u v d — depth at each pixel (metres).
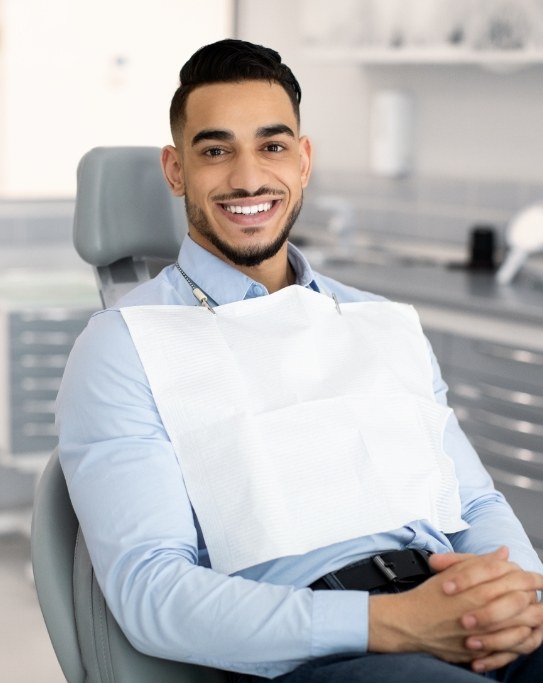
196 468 1.52
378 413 1.62
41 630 3.29
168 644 1.41
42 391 3.68
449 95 4.09
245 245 1.65
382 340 1.72
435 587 1.39
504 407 3.18
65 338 3.68
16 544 3.95
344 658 1.41
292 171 1.66
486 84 3.95
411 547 1.59
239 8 4.83
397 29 3.88
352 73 4.46
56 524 1.59
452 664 1.42
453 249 4.08
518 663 1.53
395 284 3.46
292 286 1.68
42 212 4.16
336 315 1.71
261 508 1.50
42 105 4.77
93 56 4.77
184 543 1.47
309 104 4.69
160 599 1.41
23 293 3.77
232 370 1.57
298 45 4.63
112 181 1.85
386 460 1.59
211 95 1.62
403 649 1.39
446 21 3.71
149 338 1.57
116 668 1.50
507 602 1.37
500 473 3.21
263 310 1.65
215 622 1.39
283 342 1.62
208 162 1.64
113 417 1.52
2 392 3.67
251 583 1.42
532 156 3.81
